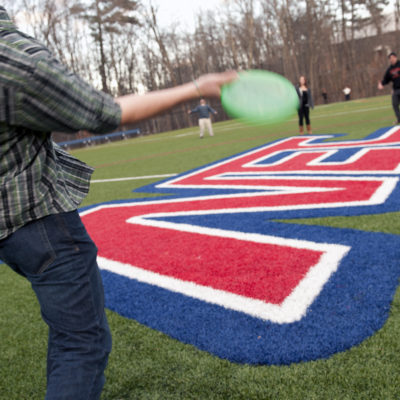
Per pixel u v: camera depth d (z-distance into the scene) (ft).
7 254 3.35
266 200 14.55
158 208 15.61
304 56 134.62
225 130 58.08
